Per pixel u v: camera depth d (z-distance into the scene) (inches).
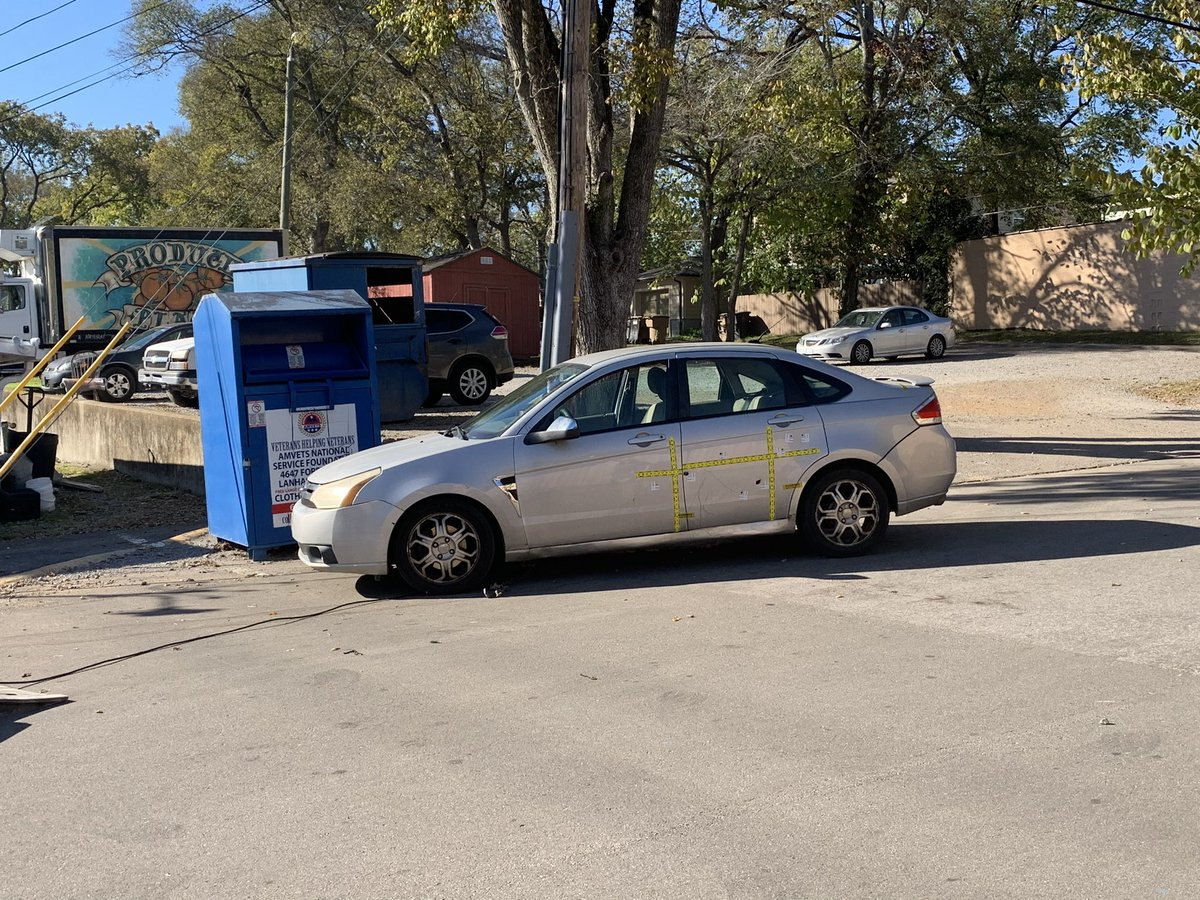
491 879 147.9
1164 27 1254.9
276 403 386.6
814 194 1375.5
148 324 1016.2
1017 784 169.5
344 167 1621.6
